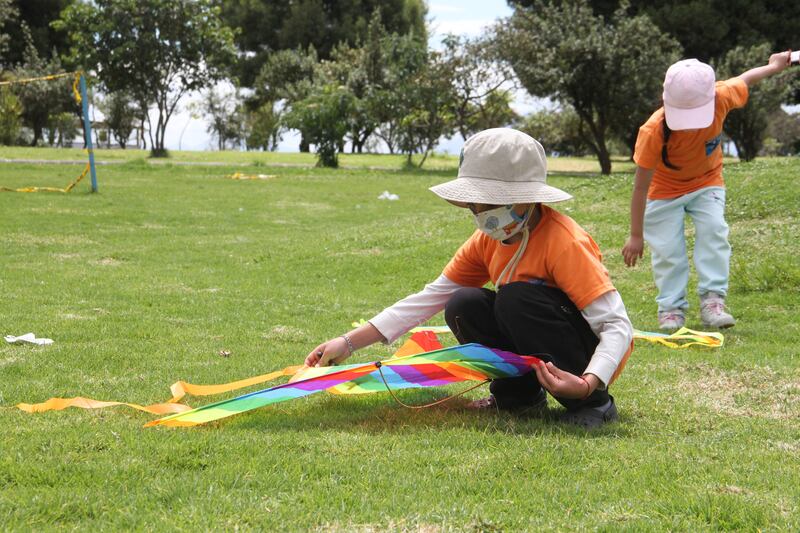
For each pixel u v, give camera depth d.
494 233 3.48
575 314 3.50
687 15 34.56
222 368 4.80
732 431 3.56
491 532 2.41
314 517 2.48
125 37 38.66
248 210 17.70
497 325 3.69
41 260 10.06
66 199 17.72
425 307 3.90
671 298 6.40
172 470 2.88
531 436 3.37
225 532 2.36
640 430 3.57
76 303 7.09
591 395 3.63
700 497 2.64
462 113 34.44
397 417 3.72
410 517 2.49
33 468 2.83
